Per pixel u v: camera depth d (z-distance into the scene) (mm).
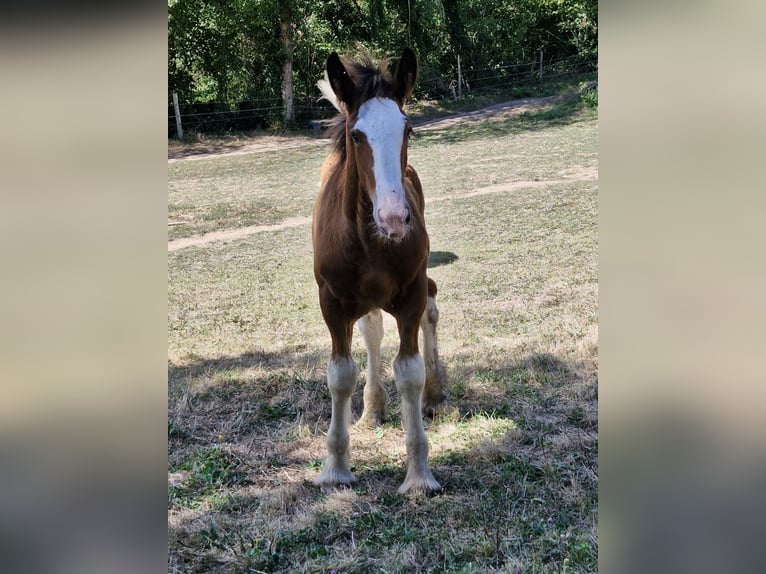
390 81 3396
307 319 6918
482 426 4445
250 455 4328
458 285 7387
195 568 3242
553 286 7109
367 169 3219
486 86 25578
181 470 4176
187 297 7863
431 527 3443
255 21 21281
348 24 24125
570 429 4336
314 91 23766
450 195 12156
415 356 3805
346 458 3992
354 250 3564
